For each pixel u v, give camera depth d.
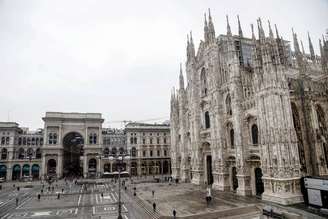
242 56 69.25
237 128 53.72
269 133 44.62
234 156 57.38
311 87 55.66
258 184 50.75
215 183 62.66
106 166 120.38
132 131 124.25
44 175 107.62
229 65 58.12
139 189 67.25
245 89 54.81
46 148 109.38
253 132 52.16
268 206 36.78
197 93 76.31
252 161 51.25
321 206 37.69
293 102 52.66
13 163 112.62
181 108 88.12
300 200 41.31
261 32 48.56
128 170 116.69
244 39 71.88
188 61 82.62
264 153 45.81
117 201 53.06
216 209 40.12
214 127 63.88
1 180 101.81
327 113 55.22
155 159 124.75
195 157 75.31
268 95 45.16
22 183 95.62
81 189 74.12
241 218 36.84
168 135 129.25
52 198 59.16
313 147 50.25
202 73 75.25
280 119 43.56
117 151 128.00
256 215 37.94
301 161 50.56
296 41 65.94
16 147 116.94
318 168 49.44
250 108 52.22
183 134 86.06
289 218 33.34
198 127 74.44
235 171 58.28
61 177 108.81
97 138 116.88
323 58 61.06
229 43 59.12
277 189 42.50
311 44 75.25
